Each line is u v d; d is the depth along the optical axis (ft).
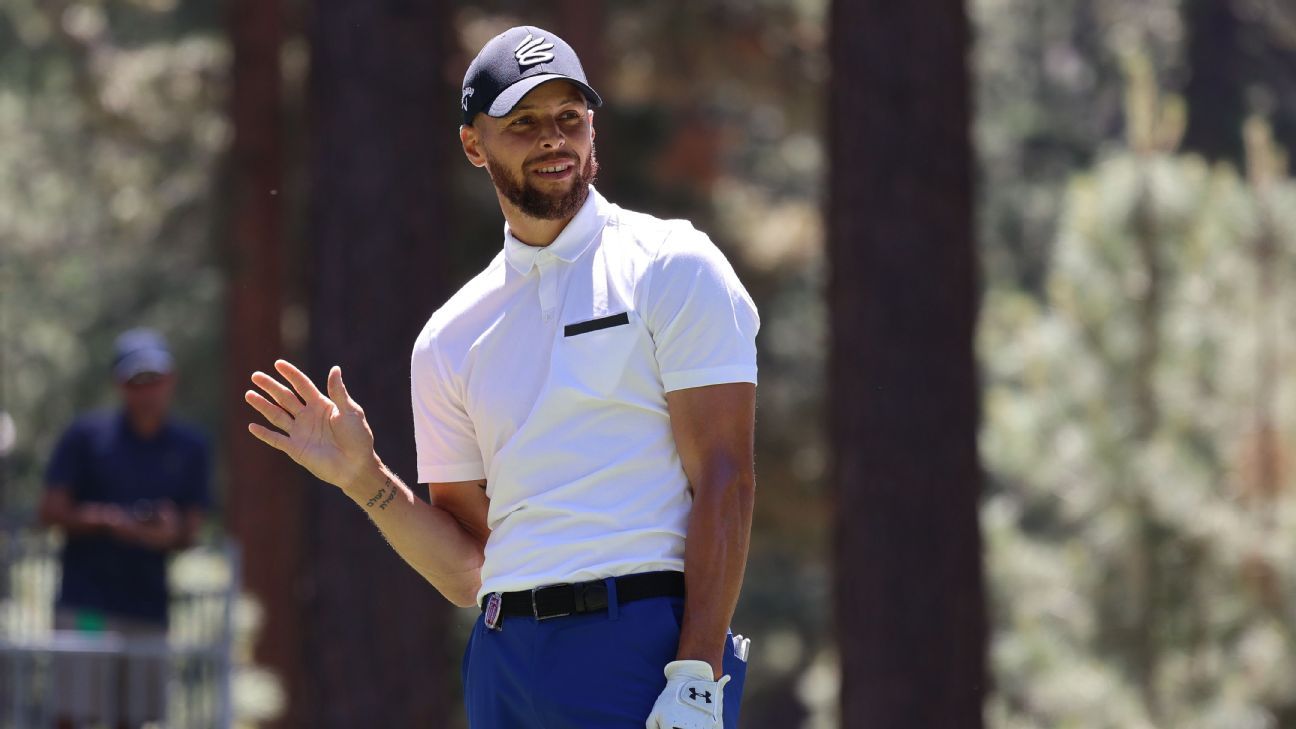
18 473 269.03
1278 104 303.89
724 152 205.87
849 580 93.66
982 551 93.76
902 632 92.48
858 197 93.76
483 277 36.63
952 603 92.68
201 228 199.41
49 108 243.40
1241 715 101.71
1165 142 114.42
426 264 107.76
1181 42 309.22
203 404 230.48
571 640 33.96
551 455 34.60
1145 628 107.24
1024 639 107.86
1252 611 105.40
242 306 181.47
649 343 34.40
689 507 34.65
